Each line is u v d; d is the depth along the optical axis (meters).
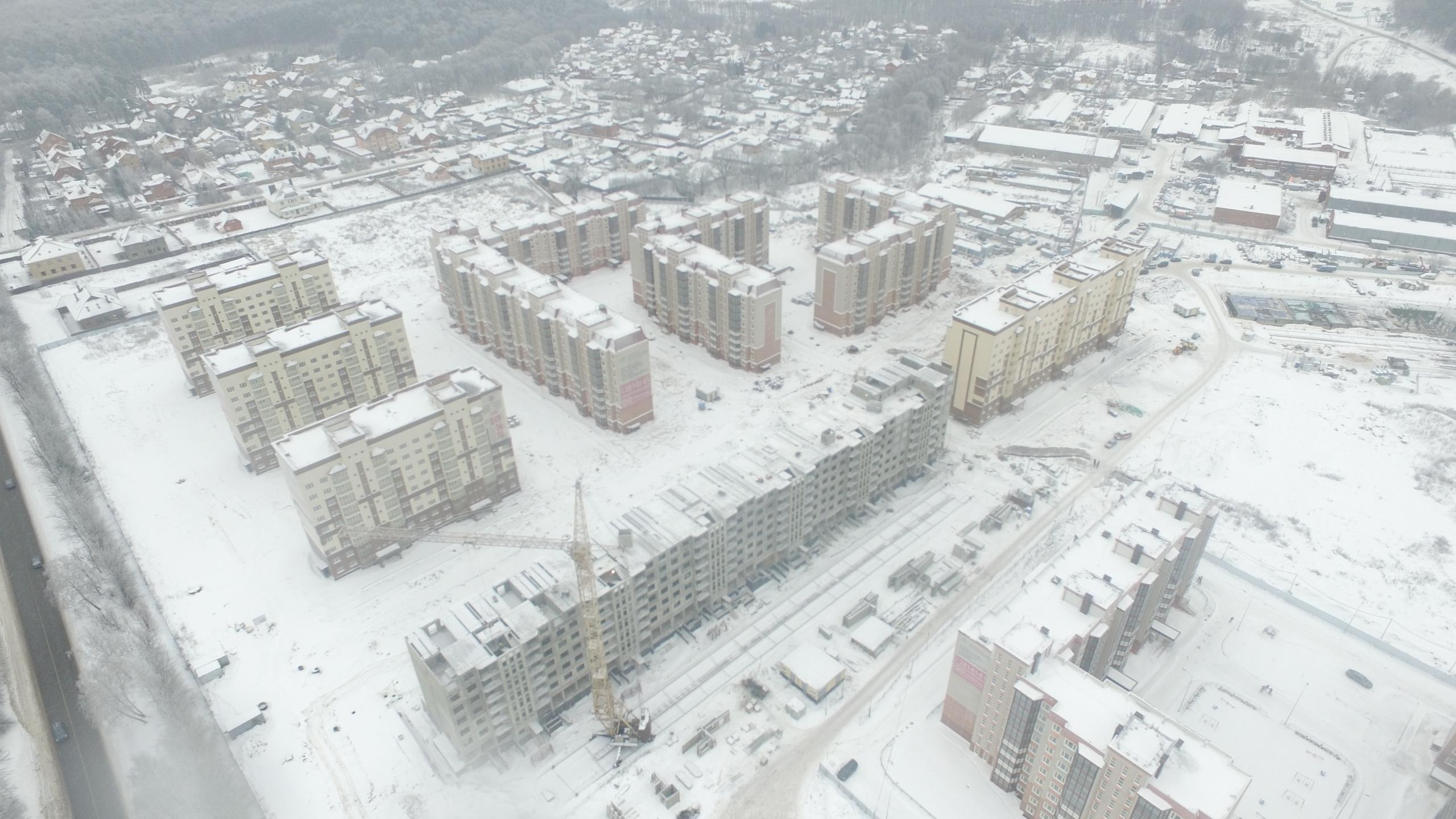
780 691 130.12
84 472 177.38
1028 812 110.06
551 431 191.25
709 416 194.38
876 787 115.81
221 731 123.12
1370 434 184.88
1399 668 132.12
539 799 114.31
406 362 192.88
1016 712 105.38
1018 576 150.00
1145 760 90.50
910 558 154.88
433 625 116.06
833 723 124.94
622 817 111.62
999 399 191.00
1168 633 135.12
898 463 167.12
